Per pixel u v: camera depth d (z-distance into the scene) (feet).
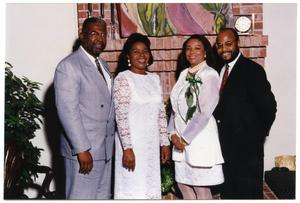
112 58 13.16
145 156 10.63
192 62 10.61
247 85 10.44
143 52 10.55
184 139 10.50
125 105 10.36
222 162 10.65
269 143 13.80
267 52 13.51
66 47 13.60
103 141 10.61
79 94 10.28
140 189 10.66
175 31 13.25
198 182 10.62
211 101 10.32
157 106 10.68
